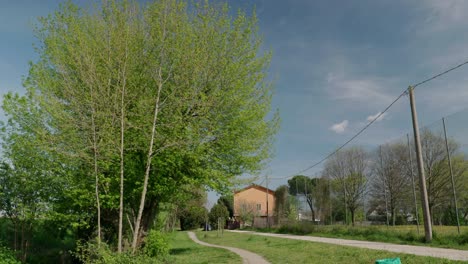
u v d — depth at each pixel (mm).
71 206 18141
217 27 17281
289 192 46344
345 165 32719
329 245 18875
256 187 79375
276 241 25359
